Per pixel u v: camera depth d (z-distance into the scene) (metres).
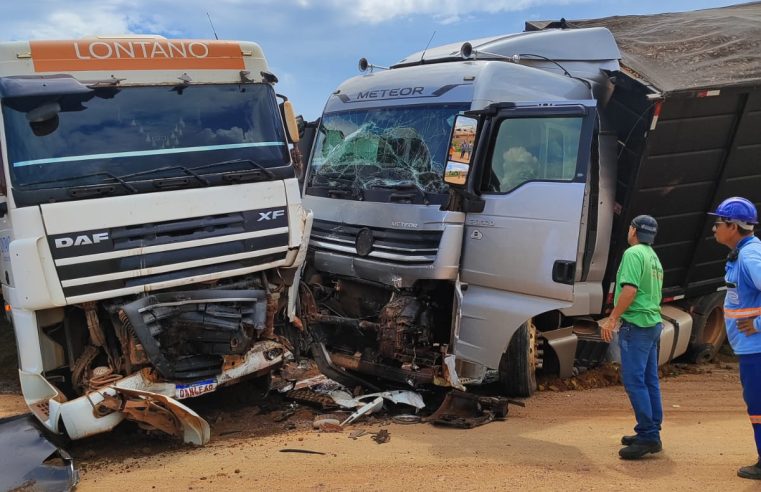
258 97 6.34
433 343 6.96
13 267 5.18
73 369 5.71
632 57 8.02
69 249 5.27
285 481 4.73
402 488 4.52
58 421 5.41
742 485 4.42
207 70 6.07
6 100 5.29
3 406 7.33
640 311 4.99
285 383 7.50
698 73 7.49
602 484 4.50
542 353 7.16
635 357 5.01
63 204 5.27
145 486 4.80
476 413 6.37
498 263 6.56
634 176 7.05
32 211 5.19
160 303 5.58
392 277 6.94
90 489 4.81
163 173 5.70
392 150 7.33
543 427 6.04
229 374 6.08
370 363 7.21
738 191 8.06
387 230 7.08
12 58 5.38
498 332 6.57
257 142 6.22
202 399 7.05
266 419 6.59
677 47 8.39
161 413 5.68
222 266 5.93
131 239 5.50
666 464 4.89
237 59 6.23
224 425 6.42
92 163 5.48
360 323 7.21
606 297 7.25
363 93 8.09
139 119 5.76
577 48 7.81
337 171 7.98
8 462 5.05
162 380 5.73
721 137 7.44
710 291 8.95
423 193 6.84
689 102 6.92
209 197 5.82
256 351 6.30
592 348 7.70
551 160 6.42
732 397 7.29
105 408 5.49
